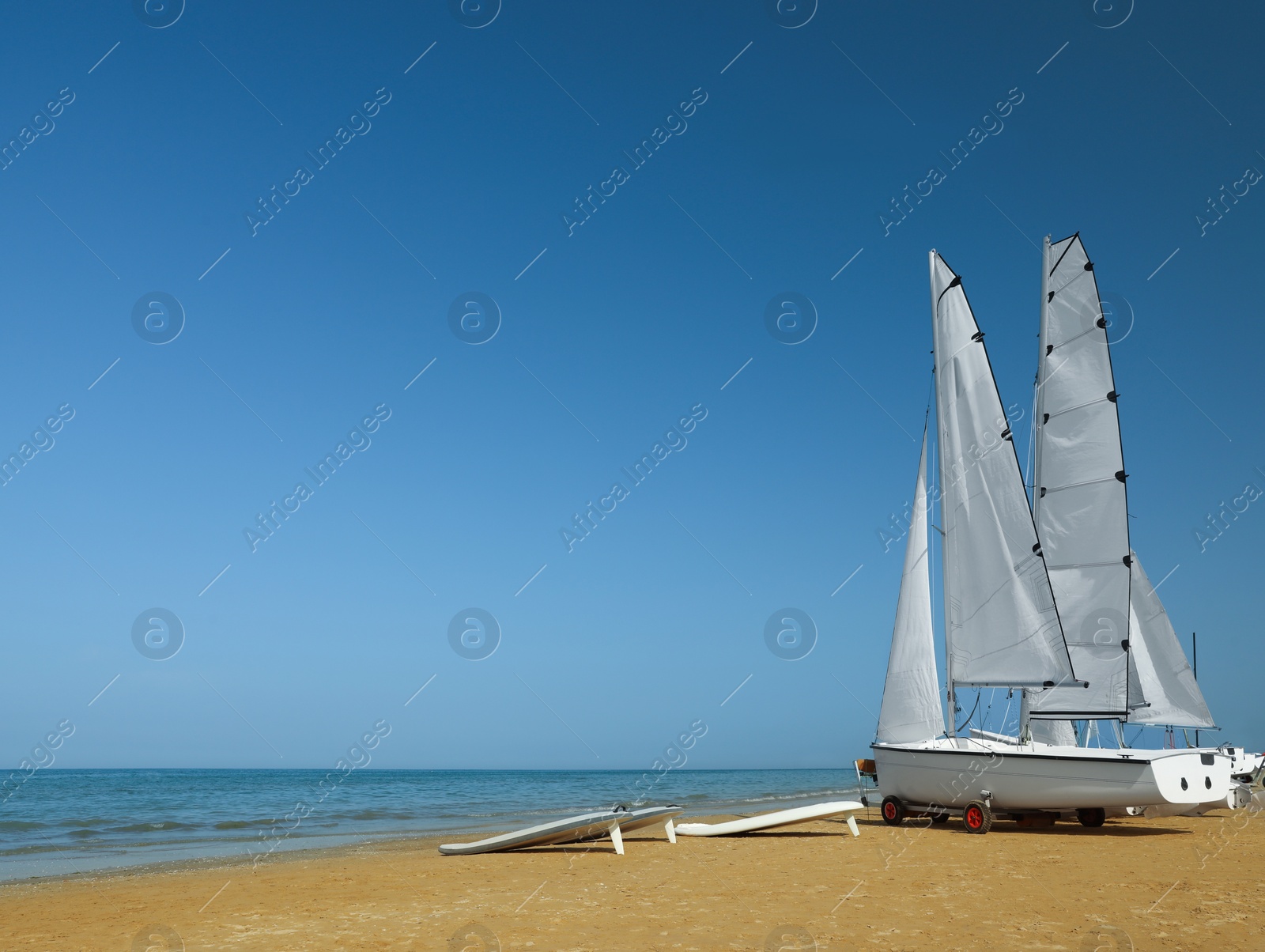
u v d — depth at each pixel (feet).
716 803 124.06
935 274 70.90
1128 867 47.62
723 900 40.27
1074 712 66.08
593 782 260.83
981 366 67.36
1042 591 63.10
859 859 52.65
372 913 38.83
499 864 55.42
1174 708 96.07
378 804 130.11
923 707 66.74
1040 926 33.63
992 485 66.03
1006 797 61.87
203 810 118.11
